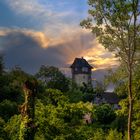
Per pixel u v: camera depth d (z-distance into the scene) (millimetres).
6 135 30625
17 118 31047
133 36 41000
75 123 33406
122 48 41406
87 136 33844
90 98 113500
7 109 48188
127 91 42625
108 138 41531
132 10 40688
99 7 41281
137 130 43406
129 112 41156
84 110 33594
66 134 31875
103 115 79375
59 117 32344
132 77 41969
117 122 64062
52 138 31391
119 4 40625
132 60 41250
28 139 29000
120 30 41219
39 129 31031
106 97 125188
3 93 65188
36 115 31453
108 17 41281
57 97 34062
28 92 29297
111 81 41969
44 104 33844
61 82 121750
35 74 121938
